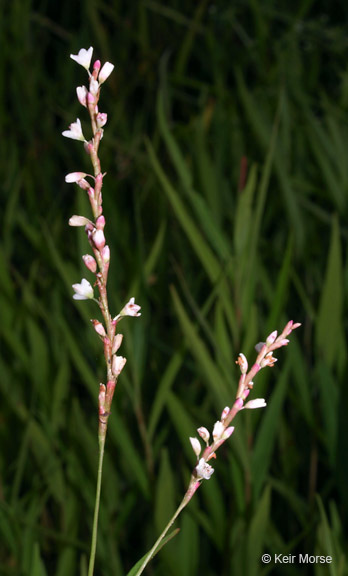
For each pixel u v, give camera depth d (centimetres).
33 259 71
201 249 45
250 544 42
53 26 94
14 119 88
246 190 46
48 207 76
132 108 90
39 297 68
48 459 51
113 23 102
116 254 60
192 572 45
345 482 44
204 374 42
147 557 28
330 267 47
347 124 66
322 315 47
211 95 80
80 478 50
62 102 86
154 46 95
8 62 92
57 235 67
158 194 68
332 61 89
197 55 93
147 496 46
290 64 84
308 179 73
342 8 96
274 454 57
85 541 54
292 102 75
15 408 55
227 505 54
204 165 59
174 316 63
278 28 97
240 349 45
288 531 54
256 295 60
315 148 63
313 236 67
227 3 94
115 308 50
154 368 55
